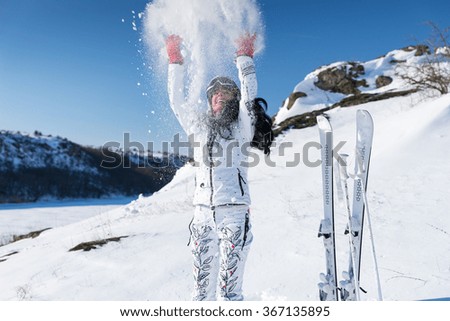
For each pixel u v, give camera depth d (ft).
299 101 69.00
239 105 9.71
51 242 28.02
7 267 21.06
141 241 19.67
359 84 69.87
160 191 42.98
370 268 12.31
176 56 10.36
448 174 20.83
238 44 9.60
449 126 26.86
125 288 13.91
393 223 15.92
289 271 13.06
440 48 47.29
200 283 9.51
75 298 13.62
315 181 26.35
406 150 25.38
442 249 13.08
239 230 9.32
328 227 9.01
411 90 55.57
